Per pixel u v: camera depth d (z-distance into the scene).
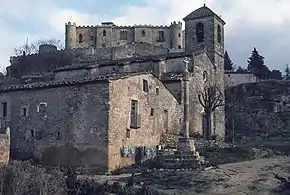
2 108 34.53
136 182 23.66
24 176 18.48
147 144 32.84
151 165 29.62
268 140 48.31
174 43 88.75
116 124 29.28
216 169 27.34
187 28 50.03
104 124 28.67
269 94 70.88
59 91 31.28
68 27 87.31
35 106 32.44
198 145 35.28
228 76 81.69
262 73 98.81
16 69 73.81
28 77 61.06
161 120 35.41
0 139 23.81
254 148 36.00
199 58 43.78
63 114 30.70
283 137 51.16
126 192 20.56
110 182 22.86
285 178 24.05
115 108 29.33
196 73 42.72
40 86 32.09
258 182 24.19
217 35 49.22
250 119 60.97
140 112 32.25
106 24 89.88
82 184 20.75
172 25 89.44
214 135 44.28
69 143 29.97
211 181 24.25
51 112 31.41
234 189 22.94
